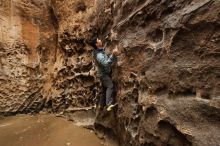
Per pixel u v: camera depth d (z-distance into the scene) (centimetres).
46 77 777
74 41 691
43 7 805
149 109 400
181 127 337
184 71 349
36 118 729
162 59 388
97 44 503
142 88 424
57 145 573
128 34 477
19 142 611
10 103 743
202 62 330
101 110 559
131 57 460
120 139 493
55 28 794
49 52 791
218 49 314
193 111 329
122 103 481
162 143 367
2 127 691
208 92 319
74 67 681
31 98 762
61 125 655
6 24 759
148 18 430
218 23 314
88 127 608
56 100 727
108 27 561
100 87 579
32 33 786
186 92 346
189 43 348
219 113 302
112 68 518
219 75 310
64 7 733
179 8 369
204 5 332
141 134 411
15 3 773
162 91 382
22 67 763
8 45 755
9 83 748
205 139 307
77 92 667
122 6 504
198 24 336
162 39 394
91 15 644
